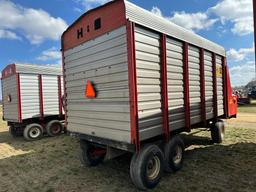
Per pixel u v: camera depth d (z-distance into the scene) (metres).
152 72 4.26
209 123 7.11
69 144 8.30
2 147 8.41
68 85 5.64
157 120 4.38
